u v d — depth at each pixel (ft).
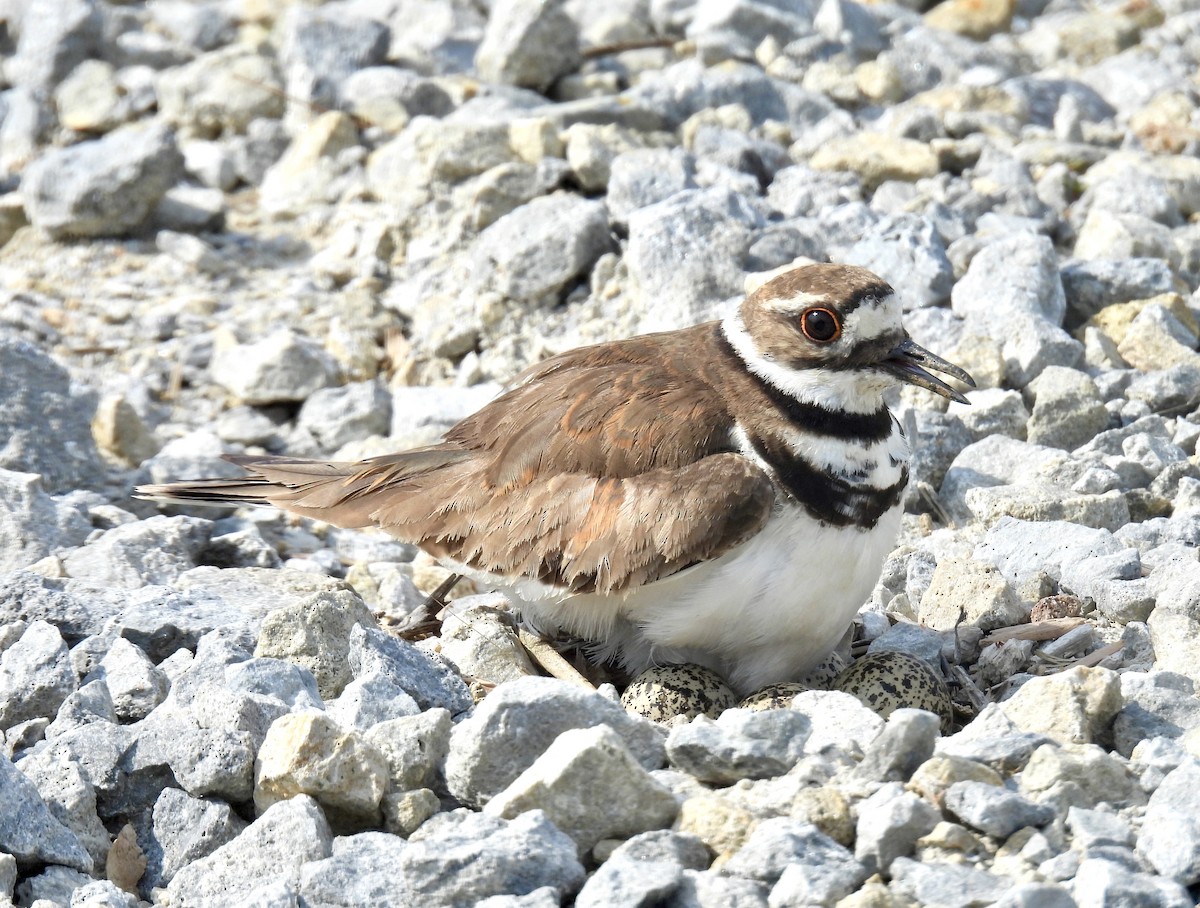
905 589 37.73
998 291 47.11
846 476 31.27
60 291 55.47
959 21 71.41
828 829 24.95
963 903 22.99
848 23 67.31
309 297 54.90
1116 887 22.47
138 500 43.01
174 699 30.37
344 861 25.16
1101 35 69.00
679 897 23.63
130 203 57.98
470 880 24.03
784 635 31.83
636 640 33.24
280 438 48.88
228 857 26.13
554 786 25.20
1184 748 26.91
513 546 32.50
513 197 54.75
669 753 27.07
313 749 26.55
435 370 51.24
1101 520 38.68
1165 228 52.03
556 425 32.76
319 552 41.68
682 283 48.55
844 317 31.14
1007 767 26.13
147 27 73.00
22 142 65.05
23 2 72.90
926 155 56.44
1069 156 57.36
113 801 28.27
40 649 31.22
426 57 66.33
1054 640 33.86
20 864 26.22
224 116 65.00
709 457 31.50
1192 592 33.68
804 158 58.90
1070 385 43.14
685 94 61.62
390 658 30.55
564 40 64.34
